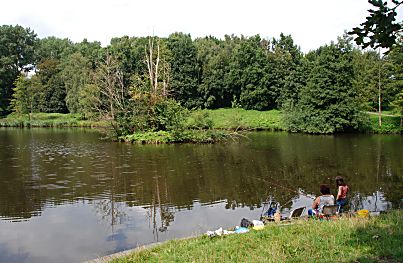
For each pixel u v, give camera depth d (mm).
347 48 42125
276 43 65375
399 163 21656
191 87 61250
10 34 74188
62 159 24156
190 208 13609
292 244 7145
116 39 68875
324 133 41062
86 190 16297
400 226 7637
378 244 6613
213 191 15938
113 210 13523
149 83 36781
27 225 12086
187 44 62156
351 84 41812
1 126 55906
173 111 34281
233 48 72125
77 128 51906
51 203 14484
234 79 60875
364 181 17266
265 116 51719
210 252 7324
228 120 48250
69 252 9945
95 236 11031
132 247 10148
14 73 70938
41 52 82250
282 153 26250
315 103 42625
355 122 40344
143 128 35062
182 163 22469
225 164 22031
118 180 18062
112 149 28844
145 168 20922
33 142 33875
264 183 17281
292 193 15555
